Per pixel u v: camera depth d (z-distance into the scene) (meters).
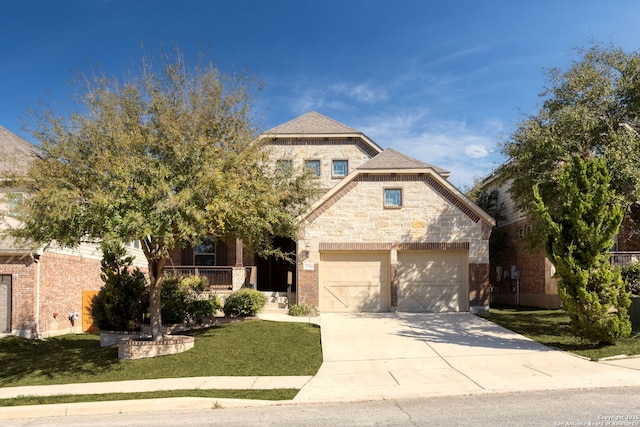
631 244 20.94
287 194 15.09
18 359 14.44
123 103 13.23
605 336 12.78
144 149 12.70
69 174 12.04
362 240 19.69
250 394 9.86
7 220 16.69
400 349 13.51
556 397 8.88
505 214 27.94
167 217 11.05
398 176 19.91
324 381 10.80
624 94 17.30
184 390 10.25
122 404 9.26
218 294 20.77
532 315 18.98
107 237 10.87
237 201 11.91
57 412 9.17
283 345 13.91
